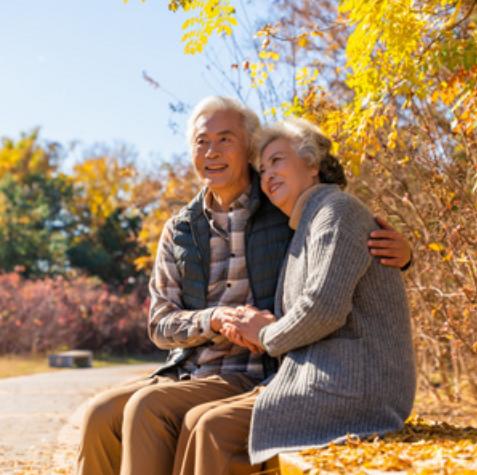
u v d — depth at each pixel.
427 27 4.41
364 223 3.53
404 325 3.55
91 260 46.47
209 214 4.21
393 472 2.86
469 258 5.93
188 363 4.18
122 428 3.64
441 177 5.69
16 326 30.25
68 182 51.25
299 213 3.76
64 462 6.56
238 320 3.79
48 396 13.27
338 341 3.43
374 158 5.93
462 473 2.74
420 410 8.31
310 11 7.69
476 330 6.61
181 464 3.47
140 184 14.70
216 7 4.77
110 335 34.34
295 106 5.87
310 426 3.33
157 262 4.36
